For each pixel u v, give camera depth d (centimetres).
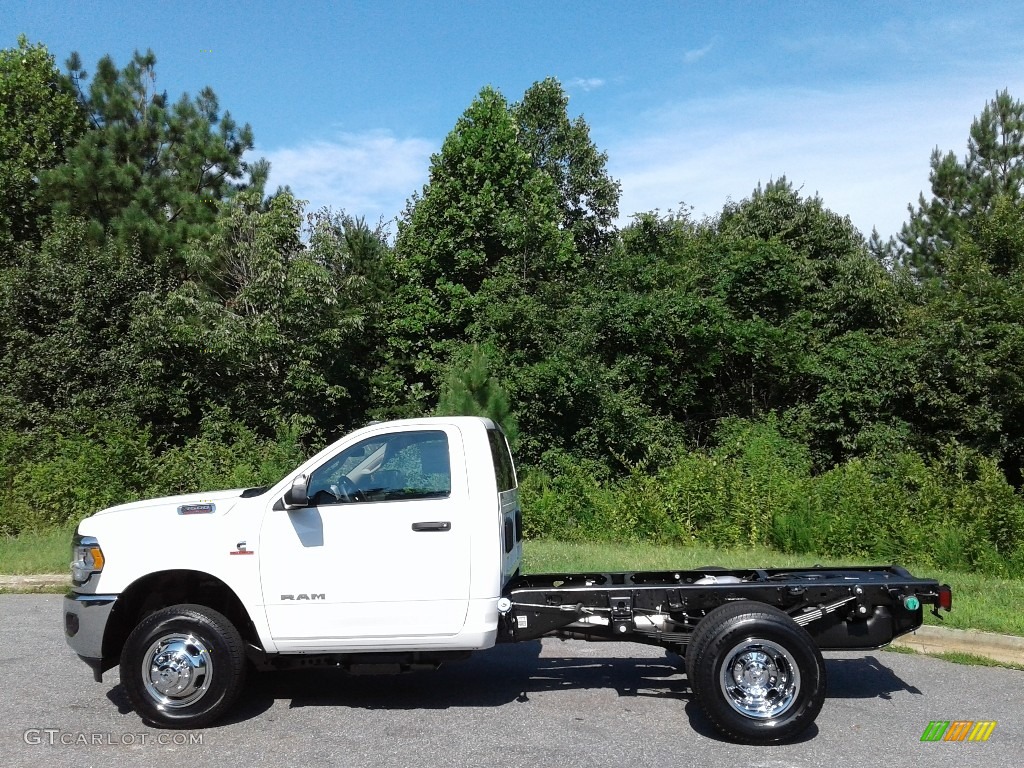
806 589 574
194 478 1468
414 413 1953
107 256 1920
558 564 1011
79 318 1870
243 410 1902
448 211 2166
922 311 2167
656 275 2197
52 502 1359
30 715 571
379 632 551
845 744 519
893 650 736
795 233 2519
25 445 1609
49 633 791
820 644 576
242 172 2462
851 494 1252
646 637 581
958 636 730
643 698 609
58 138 2462
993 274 2167
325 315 1905
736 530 1240
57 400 1842
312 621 551
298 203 1964
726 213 3094
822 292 2300
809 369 2058
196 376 1888
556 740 525
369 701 605
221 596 594
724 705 517
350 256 2053
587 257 3167
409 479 570
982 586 928
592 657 717
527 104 3406
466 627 552
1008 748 513
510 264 2138
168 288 1980
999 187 2906
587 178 3366
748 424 2033
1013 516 1162
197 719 543
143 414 1828
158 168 2366
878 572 649
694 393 2097
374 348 2127
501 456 627
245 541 555
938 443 1925
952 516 1217
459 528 555
